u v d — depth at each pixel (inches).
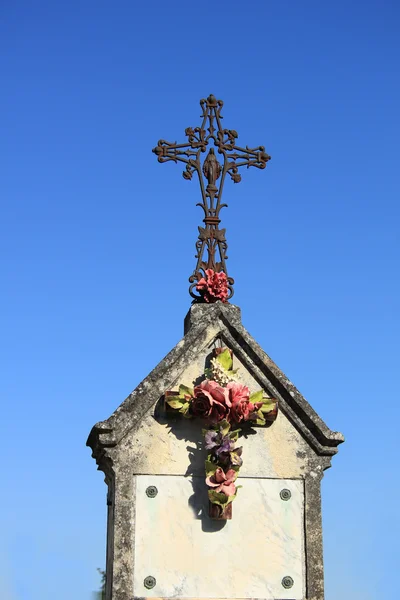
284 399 544.7
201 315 554.6
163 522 518.6
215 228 575.5
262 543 523.5
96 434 526.0
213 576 514.3
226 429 526.3
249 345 546.3
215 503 516.1
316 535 528.7
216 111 597.0
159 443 528.4
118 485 520.1
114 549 510.9
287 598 517.0
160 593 508.1
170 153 581.9
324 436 537.3
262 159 594.9
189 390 529.0
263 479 533.3
